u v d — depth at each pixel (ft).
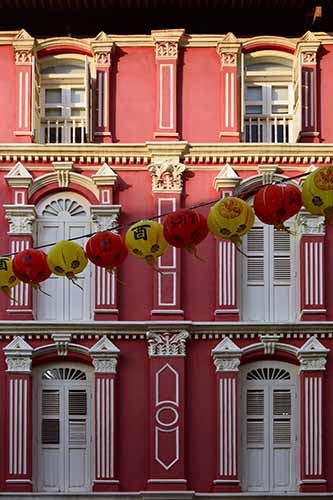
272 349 186.91
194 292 188.75
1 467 185.26
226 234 141.38
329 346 187.52
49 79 195.93
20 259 151.43
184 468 184.55
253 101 195.52
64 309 189.57
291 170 190.90
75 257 150.71
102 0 191.11
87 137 189.47
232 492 183.93
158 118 191.62
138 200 190.90
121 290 188.85
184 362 186.39
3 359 187.32
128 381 187.01
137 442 185.78
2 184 191.11
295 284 190.29
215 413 186.19
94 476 184.85
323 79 193.36
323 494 183.83
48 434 187.52
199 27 198.49
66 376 188.65
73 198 191.83
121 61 193.88
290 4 192.03
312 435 185.37
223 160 190.70
